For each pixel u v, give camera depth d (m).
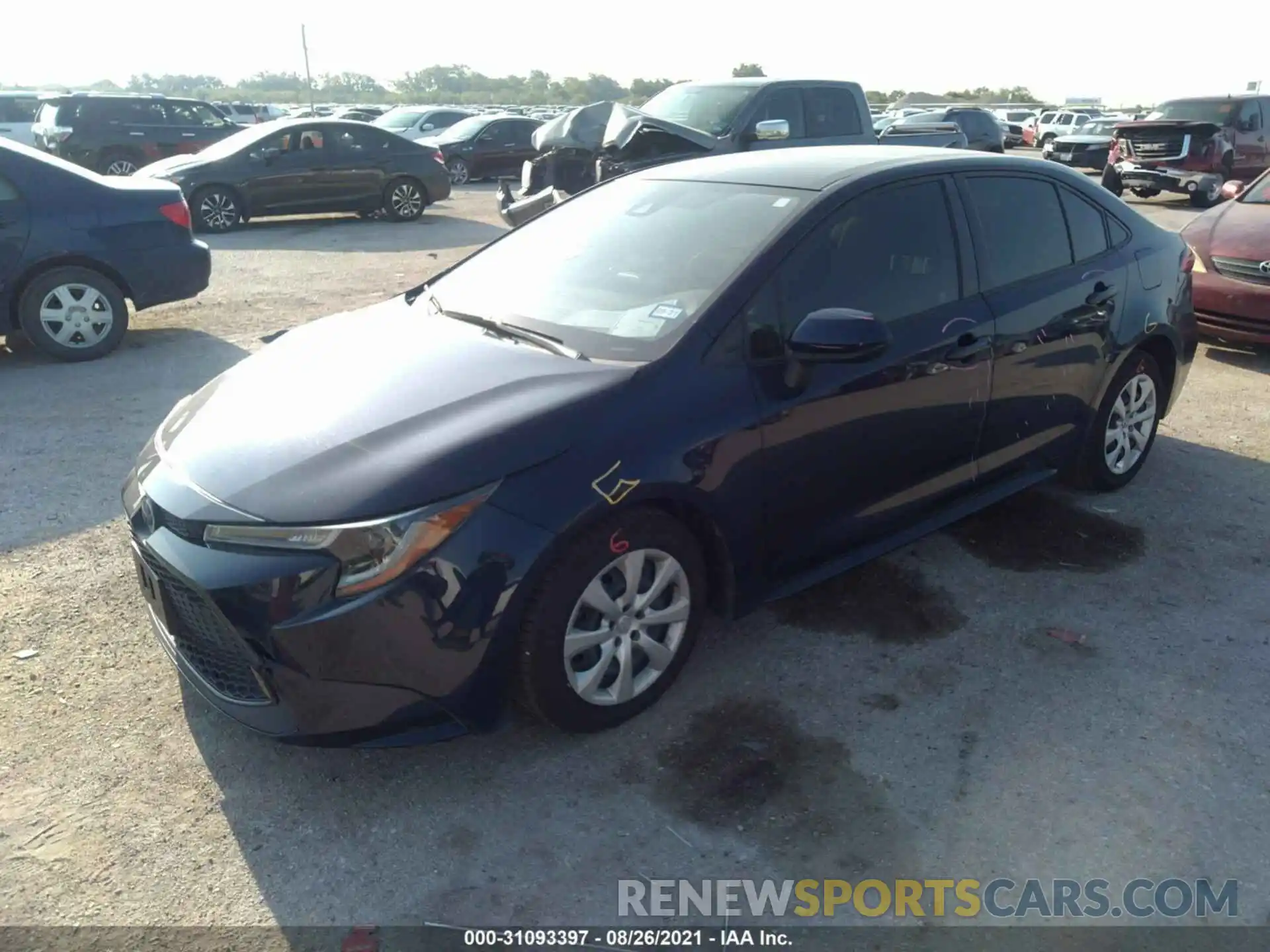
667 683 3.20
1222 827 2.72
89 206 7.07
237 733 3.10
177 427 3.30
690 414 3.01
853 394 3.39
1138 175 17.44
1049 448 4.36
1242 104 17.23
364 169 15.34
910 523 3.84
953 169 3.95
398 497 2.63
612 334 3.26
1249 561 4.19
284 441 2.93
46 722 3.13
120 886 2.53
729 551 3.19
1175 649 3.54
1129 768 2.94
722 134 10.25
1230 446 5.52
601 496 2.79
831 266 3.46
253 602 2.63
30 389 6.48
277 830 2.72
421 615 2.63
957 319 3.75
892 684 3.34
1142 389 4.79
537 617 2.79
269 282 10.38
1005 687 3.32
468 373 3.15
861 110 11.26
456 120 25.83
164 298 7.50
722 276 3.30
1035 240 4.20
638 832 2.71
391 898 2.51
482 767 2.96
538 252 3.97
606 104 10.75
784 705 3.23
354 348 3.51
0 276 6.85
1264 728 3.12
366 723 2.70
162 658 3.47
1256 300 6.78
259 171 14.55
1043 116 38.66
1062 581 4.02
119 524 4.47
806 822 2.74
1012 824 2.73
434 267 11.38
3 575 4.00
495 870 2.59
